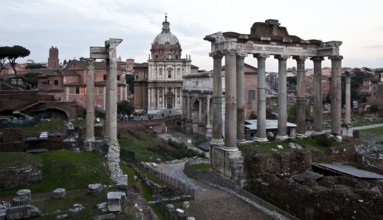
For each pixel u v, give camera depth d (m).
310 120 99.69
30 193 26.78
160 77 132.00
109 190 30.38
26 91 78.94
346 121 67.62
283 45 47.31
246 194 36.19
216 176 42.72
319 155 45.44
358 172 40.06
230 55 40.84
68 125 59.91
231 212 33.00
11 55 106.50
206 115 98.75
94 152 43.22
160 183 42.12
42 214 24.70
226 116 41.22
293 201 33.16
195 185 41.75
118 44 43.19
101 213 25.00
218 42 42.28
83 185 31.70
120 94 124.06
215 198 36.78
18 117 66.56
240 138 45.66
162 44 136.88
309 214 31.27
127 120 104.81
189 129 107.44
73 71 104.44
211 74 95.19
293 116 104.62
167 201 35.44
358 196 29.09
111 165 38.19
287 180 35.97
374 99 156.25
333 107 51.16
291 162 41.31
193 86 105.62
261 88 46.16
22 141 42.66
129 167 46.81
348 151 47.94
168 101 133.25
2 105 76.25
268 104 163.50
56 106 79.56
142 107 140.38
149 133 97.81
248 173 40.19
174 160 63.03
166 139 94.19
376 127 109.25
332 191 30.58
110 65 42.66
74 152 41.72
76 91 102.25
